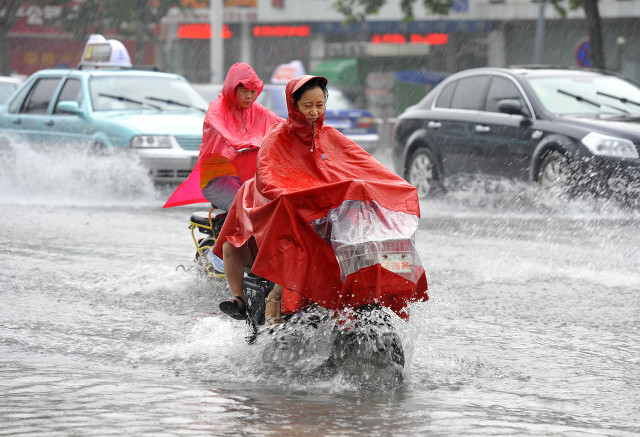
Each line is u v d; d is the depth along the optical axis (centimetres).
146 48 8525
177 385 879
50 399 825
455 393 876
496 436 741
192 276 1481
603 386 914
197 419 769
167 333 1114
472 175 2602
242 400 829
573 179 2311
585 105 2484
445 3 5284
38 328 1134
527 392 886
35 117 2781
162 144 2539
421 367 970
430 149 2730
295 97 921
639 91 2583
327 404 824
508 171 2494
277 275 883
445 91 2755
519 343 1095
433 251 1816
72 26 7488
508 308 1297
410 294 897
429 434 741
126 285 1418
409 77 7031
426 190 2747
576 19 7000
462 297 1370
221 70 7206
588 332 1160
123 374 923
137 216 2280
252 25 8400
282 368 943
